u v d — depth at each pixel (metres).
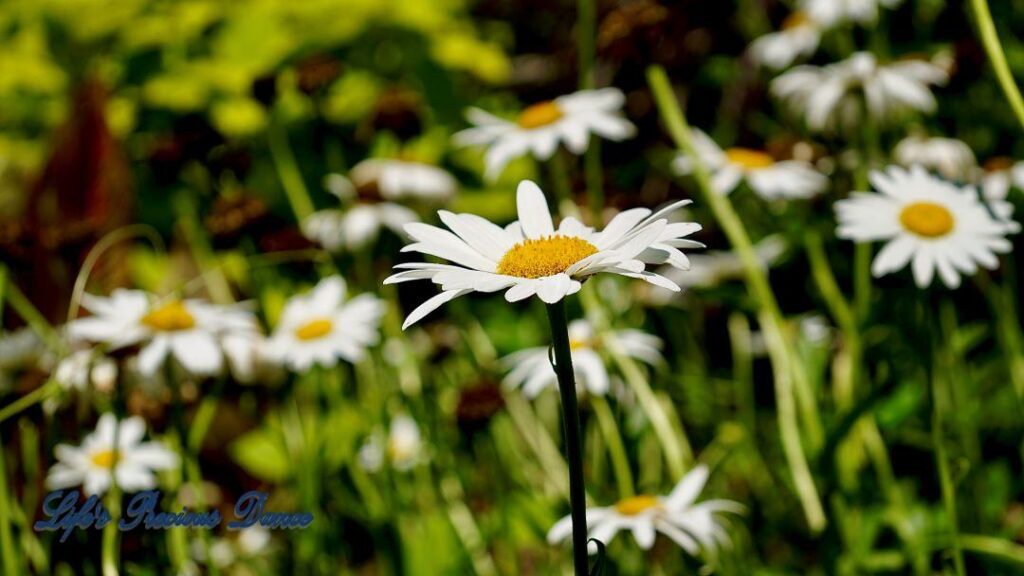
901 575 0.92
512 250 0.75
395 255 1.10
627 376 0.92
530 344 1.08
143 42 1.34
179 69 1.29
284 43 1.30
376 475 0.97
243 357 0.92
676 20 1.00
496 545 0.97
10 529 0.86
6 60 1.33
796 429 0.93
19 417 0.89
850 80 1.05
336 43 1.40
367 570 0.98
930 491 0.98
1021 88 1.14
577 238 0.75
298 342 0.95
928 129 1.12
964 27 1.19
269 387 0.96
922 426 1.00
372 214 1.08
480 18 1.81
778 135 1.17
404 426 0.99
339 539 0.94
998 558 0.90
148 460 0.90
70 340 0.93
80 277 0.90
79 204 1.11
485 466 0.99
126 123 1.27
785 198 1.01
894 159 1.07
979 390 1.03
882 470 0.94
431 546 0.95
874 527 0.93
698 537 0.86
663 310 1.07
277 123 1.16
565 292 0.73
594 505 0.92
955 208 0.89
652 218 0.75
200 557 0.91
